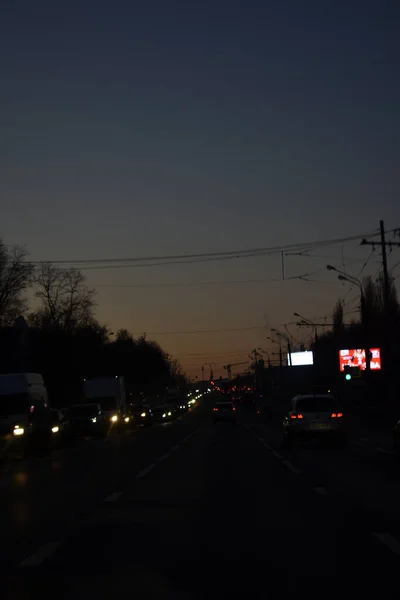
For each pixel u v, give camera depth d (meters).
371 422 49.16
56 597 7.55
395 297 69.25
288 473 19.88
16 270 64.38
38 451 32.72
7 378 33.62
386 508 13.09
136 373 120.31
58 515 13.33
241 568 8.67
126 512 13.49
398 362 64.12
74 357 75.81
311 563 8.84
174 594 7.58
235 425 59.38
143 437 44.44
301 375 101.69
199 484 17.83
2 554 9.76
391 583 7.84
